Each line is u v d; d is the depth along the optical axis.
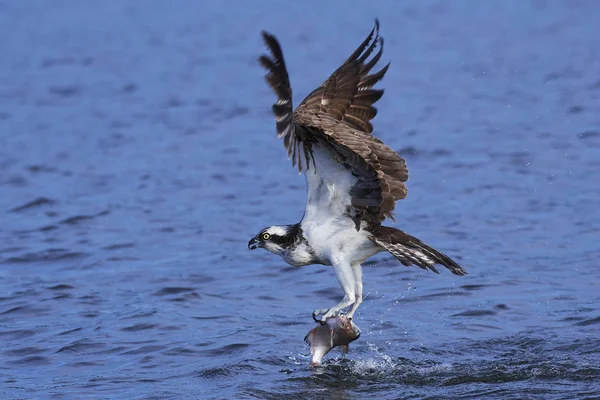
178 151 24.25
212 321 13.16
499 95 28.98
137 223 18.39
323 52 38.28
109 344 12.34
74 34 45.84
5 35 46.12
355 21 46.41
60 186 21.19
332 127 9.89
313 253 10.90
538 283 14.22
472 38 40.06
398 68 34.56
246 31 45.12
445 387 10.58
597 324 12.42
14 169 22.64
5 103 31.17
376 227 10.65
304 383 10.83
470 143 23.38
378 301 13.81
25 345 12.38
